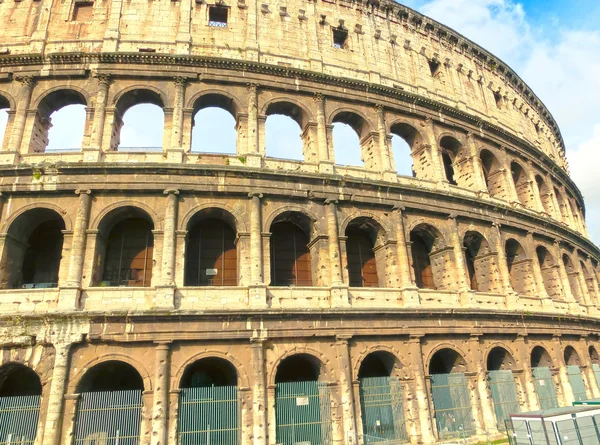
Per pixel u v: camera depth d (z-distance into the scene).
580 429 27.16
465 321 42.41
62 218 36.12
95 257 35.38
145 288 34.47
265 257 37.62
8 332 31.47
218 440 31.95
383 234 43.44
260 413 32.81
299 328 35.62
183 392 32.38
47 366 31.39
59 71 41.16
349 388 35.53
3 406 30.36
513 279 53.84
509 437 30.59
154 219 36.72
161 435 30.64
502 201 53.47
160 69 42.28
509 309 46.38
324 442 34.03
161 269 35.41
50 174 36.50
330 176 41.00
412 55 55.28
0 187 35.88
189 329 33.44
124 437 30.75
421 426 37.09
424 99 50.94
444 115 52.81
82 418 30.73
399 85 52.09
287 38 48.34
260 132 42.56
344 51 50.66
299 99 45.53
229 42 46.03
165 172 37.56
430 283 47.31
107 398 31.42
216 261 39.78
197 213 37.97
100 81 40.94
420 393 37.88
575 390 49.00
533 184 60.66
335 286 38.09
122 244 38.84
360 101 47.75
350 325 37.22
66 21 44.38
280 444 32.94
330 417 34.78
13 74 40.88
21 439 29.77
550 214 64.06
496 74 66.44
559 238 58.56
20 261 36.84
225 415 32.66
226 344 34.19
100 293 33.97
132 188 36.81
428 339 40.56
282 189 39.69
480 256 49.97
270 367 34.44
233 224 39.53
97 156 38.12
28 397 30.77
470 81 61.00
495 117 60.94
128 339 32.44
